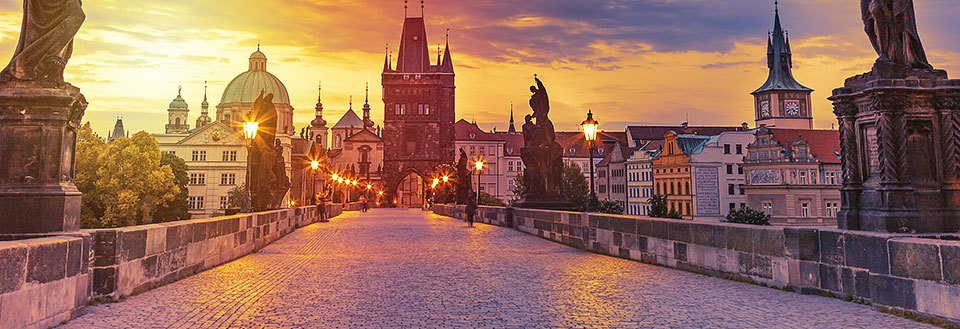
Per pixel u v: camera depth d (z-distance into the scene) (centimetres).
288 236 2294
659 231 1308
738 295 909
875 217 905
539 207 2536
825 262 877
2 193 770
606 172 11750
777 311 784
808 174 7906
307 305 849
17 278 625
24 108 784
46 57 798
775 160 8062
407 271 1220
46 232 775
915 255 707
